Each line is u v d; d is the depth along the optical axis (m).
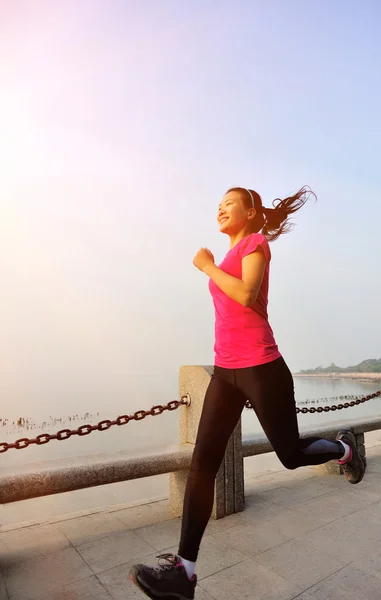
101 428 2.99
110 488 4.88
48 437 2.78
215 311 2.04
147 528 2.96
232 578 2.24
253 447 3.48
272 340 1.89
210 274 1.89
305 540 2.71
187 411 3.43
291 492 3.74
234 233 2.16
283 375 1.85
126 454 2.97
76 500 4.35
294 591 2.10
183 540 1.71
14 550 2.61
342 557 2.46
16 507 4.16
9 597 2.06
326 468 4.36
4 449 2.63
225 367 1.92
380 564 2.37
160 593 1.59
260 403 1.82
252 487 3.91
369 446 5.81
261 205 2.21
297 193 2.27
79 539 2.77
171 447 3.21
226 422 1.90
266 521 3.05
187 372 3.44
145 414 3.21
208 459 1.84
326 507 3.34
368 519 3.07
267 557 2.48
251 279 1.78
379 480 4.08
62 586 2.17
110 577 2.26
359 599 2.02
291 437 1.88
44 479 2.47
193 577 1.67
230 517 3.14
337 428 4.32
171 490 3.25
